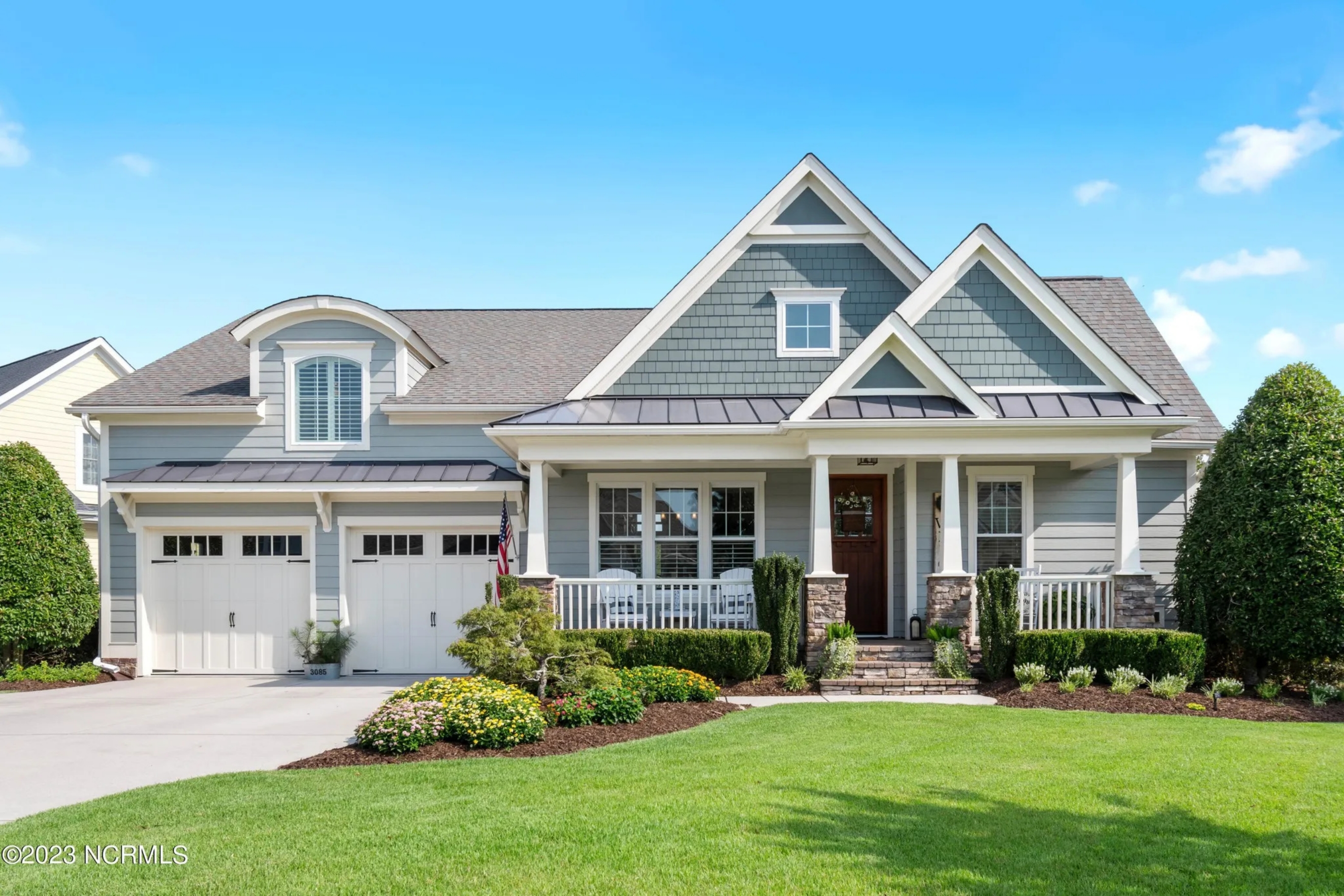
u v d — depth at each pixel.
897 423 14.15
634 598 15.38
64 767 9.58
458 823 6.96
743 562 17.12
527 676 11.91
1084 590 16.16
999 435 14.54
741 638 13.98
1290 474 13.25
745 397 16.39
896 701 12.86
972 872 5.99
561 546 17.12
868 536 17.23
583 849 6.37
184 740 10.88
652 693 12.66
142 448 17.73
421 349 18.42
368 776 8.64
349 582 17.44
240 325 17.56
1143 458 17.02
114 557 17.56
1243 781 8.14
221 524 17.34
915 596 16.52
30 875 6.05
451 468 17.05
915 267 16.50
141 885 5.86
